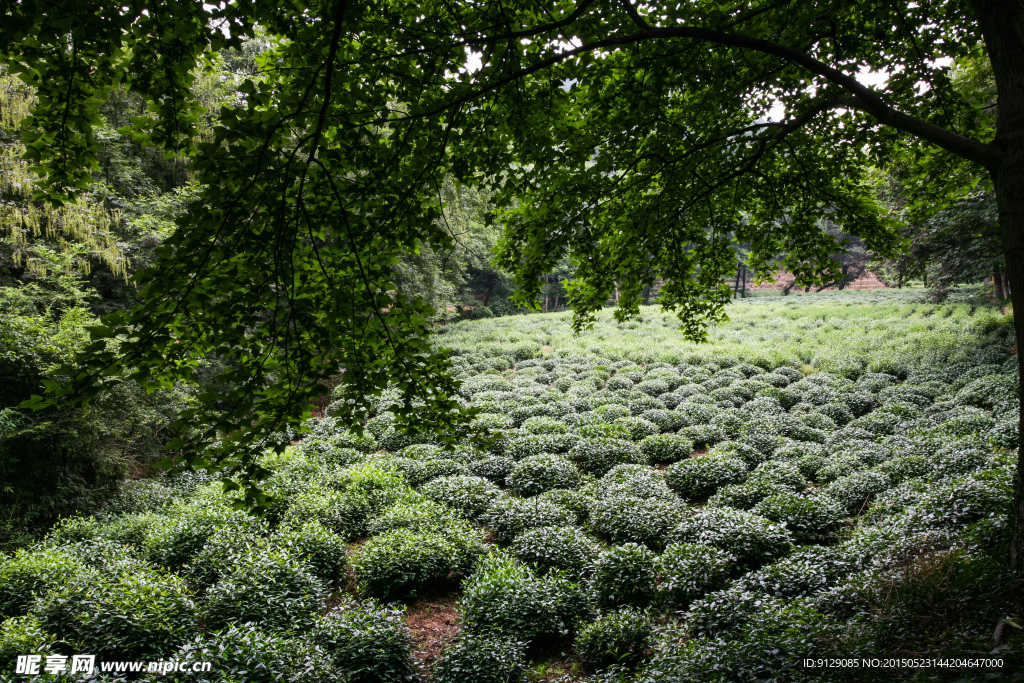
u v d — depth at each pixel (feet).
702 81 17.13
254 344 12.45
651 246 22.85
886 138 21.08
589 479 45.70
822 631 17.56
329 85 10.32
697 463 44.86
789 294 199.82
